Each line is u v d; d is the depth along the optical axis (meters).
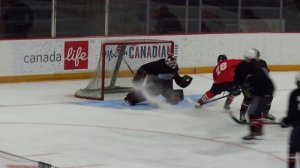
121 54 27.20
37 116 23.06
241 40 33.03
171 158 18.69
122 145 19.86
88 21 30.62
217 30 33.19
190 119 23.45
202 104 24.55
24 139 20.12
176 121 23.08
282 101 26.84
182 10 32.31
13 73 28.83
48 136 20.55
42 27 29.67
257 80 20.34
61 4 29.86
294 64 33.81
